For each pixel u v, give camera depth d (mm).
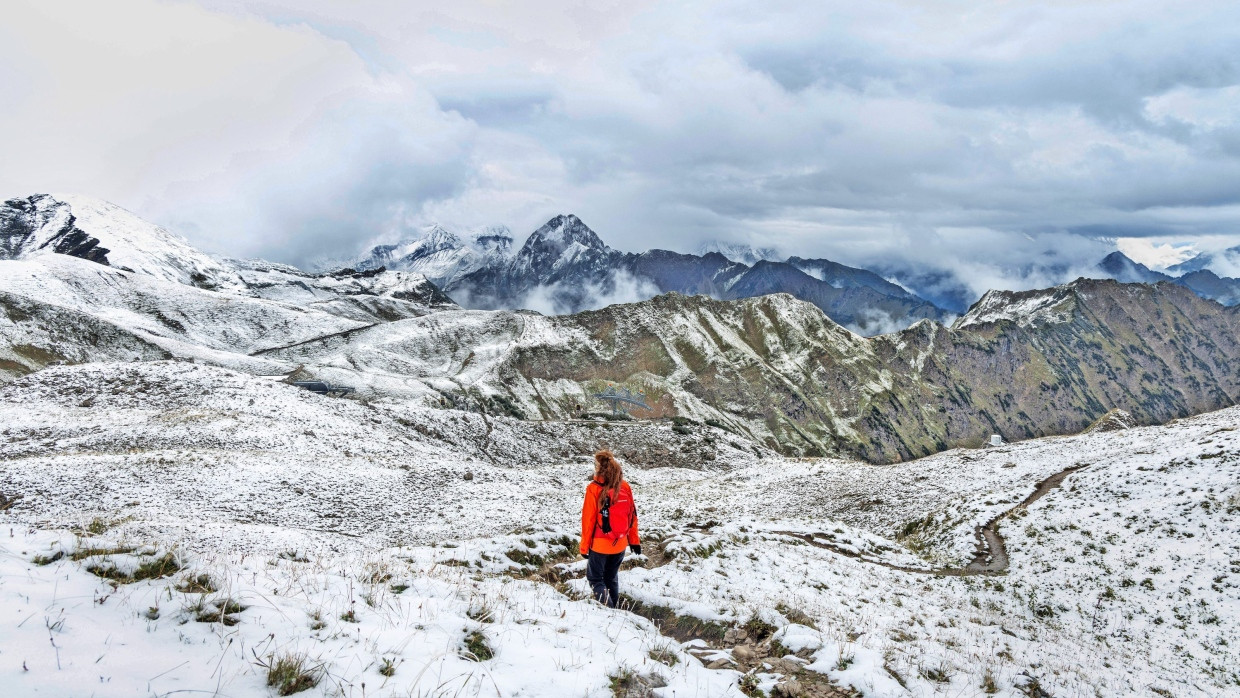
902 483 52719
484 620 6770
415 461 56688
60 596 4461
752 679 6805
